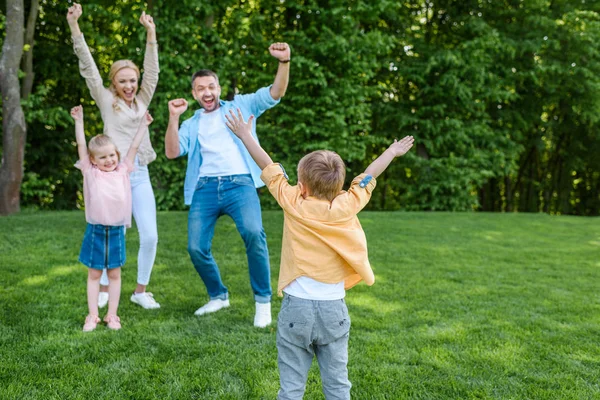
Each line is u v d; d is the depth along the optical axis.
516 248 7.11
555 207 23.14
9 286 4.23
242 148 3.53
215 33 11.00
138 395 2.40
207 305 3.75
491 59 14.15
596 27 14.64
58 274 4.67
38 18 11.84
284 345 2.08
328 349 2.10
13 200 9.38
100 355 2.87
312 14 12.16
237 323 3.49
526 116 16.31
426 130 14.31
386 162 2.38
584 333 3.43
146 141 3.82
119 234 3.41
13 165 9.30
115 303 3.45
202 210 3.54
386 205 20.14
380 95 14.15
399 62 14.32
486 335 3.33
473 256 6.32
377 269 5.36
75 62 12.37
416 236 7.77
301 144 12.41
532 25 14.98
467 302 4.14
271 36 13.22
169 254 5.70
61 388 2.44
